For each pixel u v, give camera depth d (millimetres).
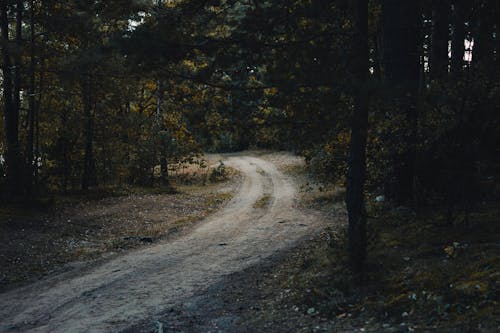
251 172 42312
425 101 8156
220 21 11812
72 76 19469
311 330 6961
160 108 33812
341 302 7785
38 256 14797
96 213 21484
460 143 9391
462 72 8977
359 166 8852
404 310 6727
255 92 9156
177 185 34531
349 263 9062
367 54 8820
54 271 13422
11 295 11289
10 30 29312
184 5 11508
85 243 16750
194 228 19609
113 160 32656
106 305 9883
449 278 7207
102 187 29766
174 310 9180
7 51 19422
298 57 9078
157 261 13781
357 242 8906
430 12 15789
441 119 9172
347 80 7945
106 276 12422
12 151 21891
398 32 12078
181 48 8734
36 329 8688
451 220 9977
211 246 15508
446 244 8930
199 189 32719
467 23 16781
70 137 27328
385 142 10375
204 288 10625
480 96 8750
